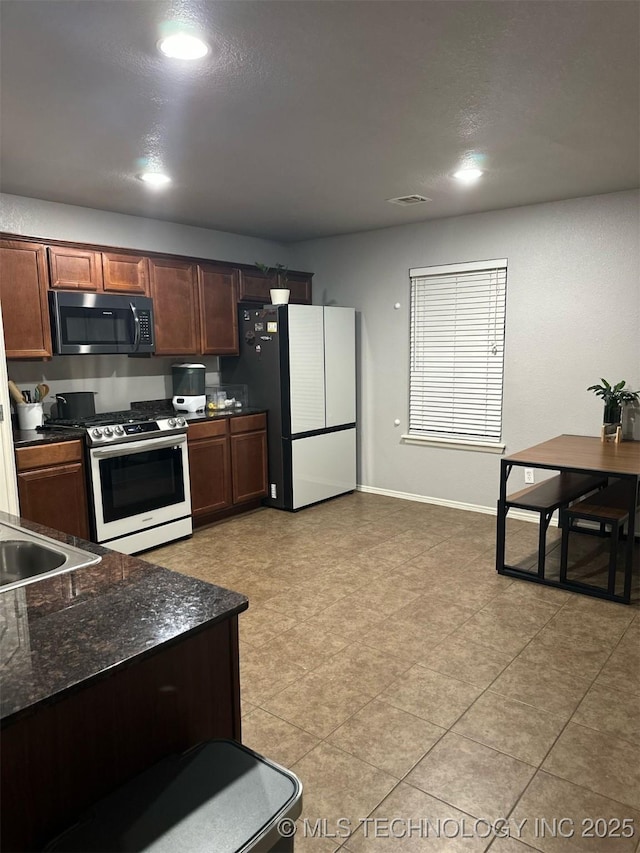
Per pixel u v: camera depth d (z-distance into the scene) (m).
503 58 1.98
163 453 3.99
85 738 1.10
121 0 1.60
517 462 3.29
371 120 2.53
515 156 3.05
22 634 1.16
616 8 1.69
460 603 3.08
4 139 2.69
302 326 4.71
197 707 1.31
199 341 4.56
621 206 3.85
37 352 3.58
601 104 2.38
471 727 2.09
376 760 1.94
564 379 4.23
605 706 2.20
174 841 0.98
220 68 2.03
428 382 4.94
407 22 1.75
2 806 0.99
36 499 3.39
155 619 1.22
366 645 2.66
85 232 4.09
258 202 3.97
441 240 4.67
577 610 2.98
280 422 4.74
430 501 5.04
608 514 3.10
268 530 4.34
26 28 1.74
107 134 2.64
